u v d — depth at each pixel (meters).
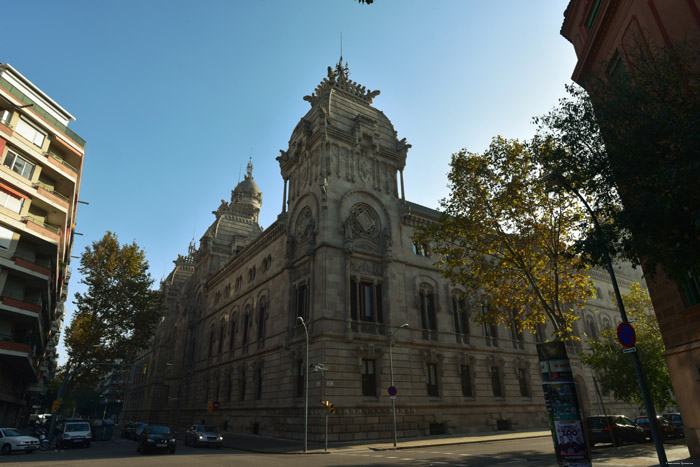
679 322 15.62
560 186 16.34
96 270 48.84
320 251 35.22
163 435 26.42
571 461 12.21
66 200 37.03
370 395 32.56
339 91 44.16
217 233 66.88
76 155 38.91
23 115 33.75
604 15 17.80
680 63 11.91
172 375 65.50
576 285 25.22
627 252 10.98
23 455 25.00
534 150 18.75
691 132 9.16
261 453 25.69
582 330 50.38
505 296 26.56
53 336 65.31
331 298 33.53
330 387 30.48
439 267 40.78
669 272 10.74
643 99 11.02
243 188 85.25
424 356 35.88
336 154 39.19
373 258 37.03
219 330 54.53
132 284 48.53
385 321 35.28
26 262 32.06
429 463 18.02
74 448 31.59
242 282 51.62
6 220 30.84
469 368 38.62
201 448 30.39
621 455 18.44
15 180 31.89
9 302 30.77
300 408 32.47
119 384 127.81
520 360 41.91
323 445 27.94
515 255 23.03
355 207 38.31
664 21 14.64
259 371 41.94
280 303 40.19
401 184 42.75
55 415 38.81
